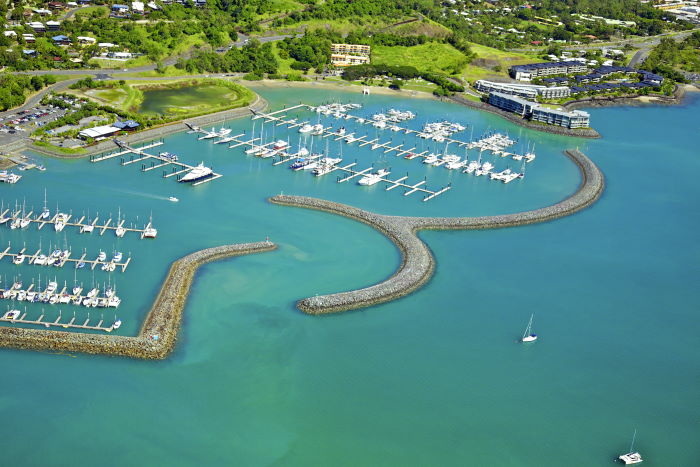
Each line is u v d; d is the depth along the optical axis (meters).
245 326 167.12
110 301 168.50
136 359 152.75
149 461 130.00
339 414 143.88
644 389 158.50
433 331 172.38
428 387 153.38
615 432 144.88
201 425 138.75
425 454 136.00
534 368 162.38
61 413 138.62
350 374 155.25
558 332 176.75
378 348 164.38
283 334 165.75
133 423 137.88
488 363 162.62
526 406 150.38
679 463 137.62
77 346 153.38
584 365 165.00
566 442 141.38
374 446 136.88
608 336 177.12
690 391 159.00
